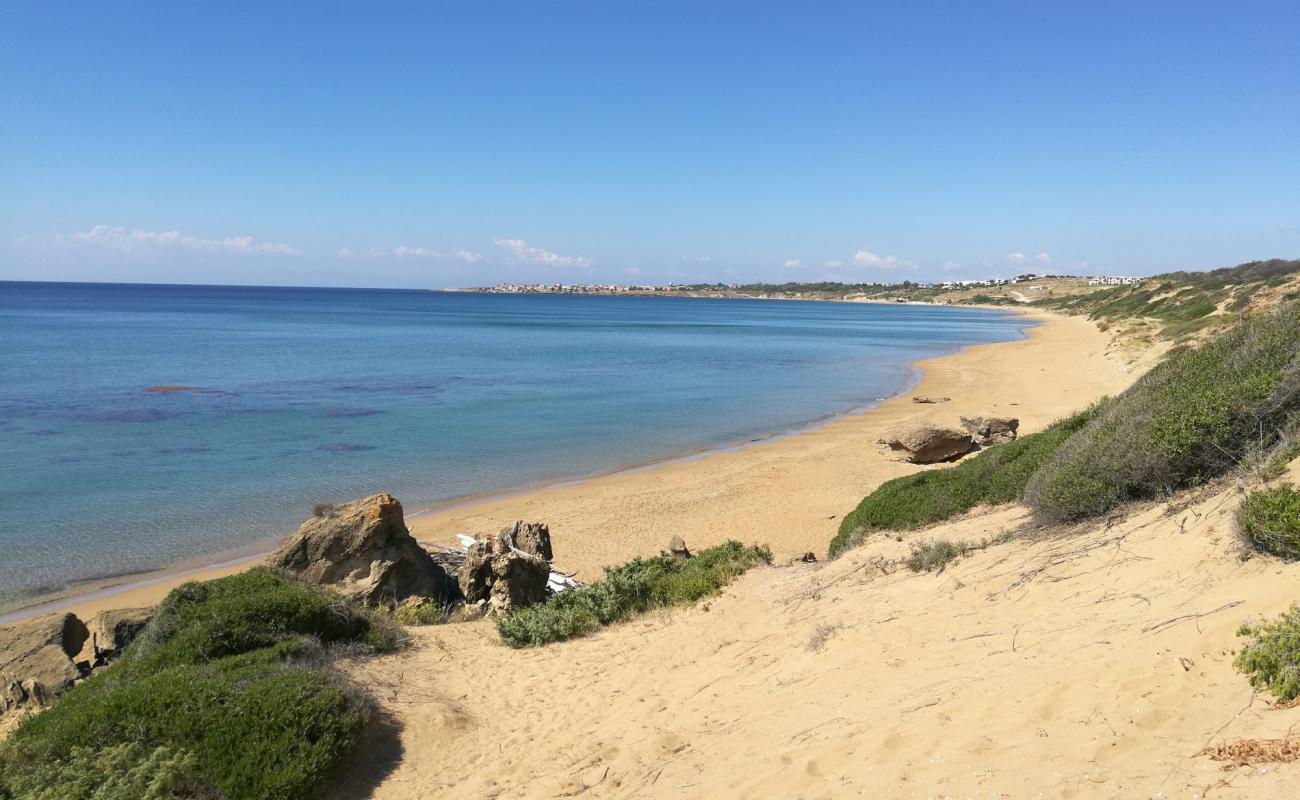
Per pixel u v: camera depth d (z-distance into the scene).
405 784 6.78
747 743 5.92
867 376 51.69
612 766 6.35
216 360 54.91
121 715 6.84
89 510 19.34
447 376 48.69
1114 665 4.68
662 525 18.67
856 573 9.92
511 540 14.41
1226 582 5.07
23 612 13.45
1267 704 3.77
